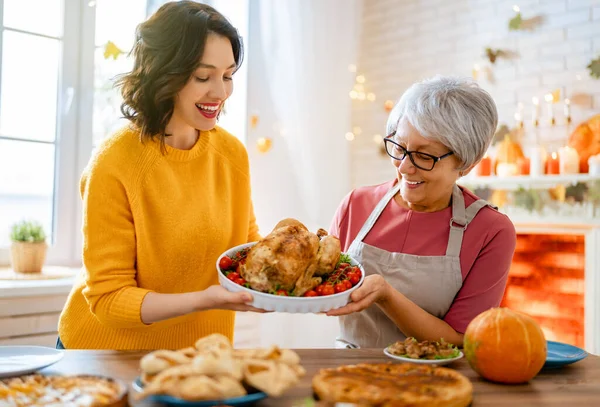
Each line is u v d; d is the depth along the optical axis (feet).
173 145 5.11
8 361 3.79
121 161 4.79
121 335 5.11
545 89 10.21
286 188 11.09
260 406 3.23
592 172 9.31
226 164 5.44
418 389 3.21
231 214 5.48
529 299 10.55
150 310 4.40
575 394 3.61
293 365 3.34
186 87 4.69
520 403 3.42
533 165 9.94
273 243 4.09
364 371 3.55
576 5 9.87
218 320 5.52
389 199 5.83
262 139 10.93
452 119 4.92
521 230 10.34
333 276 4.42
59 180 9.66
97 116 9.98
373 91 12.71
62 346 5.27
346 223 6.06
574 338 10.03
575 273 9.96
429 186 5.23
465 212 5.45
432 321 5.00
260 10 10.93
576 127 9.80
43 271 8.92
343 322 5.77
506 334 3.74
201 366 3.09
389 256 5.49
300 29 10.98
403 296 4.90
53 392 3.11
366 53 12.90
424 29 11.92
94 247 4.68
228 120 11.14
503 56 10.75
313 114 11.02
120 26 10.14
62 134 9.66
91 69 9.89
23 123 9.43
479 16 11.09
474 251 5.33
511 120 10.62
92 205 4.70
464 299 5.27
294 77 10.97
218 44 4.62
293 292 4.17
